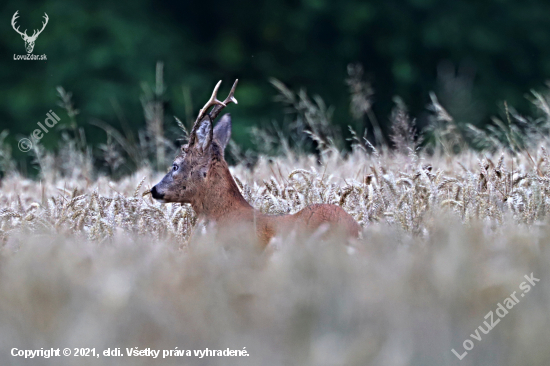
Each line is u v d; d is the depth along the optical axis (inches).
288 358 252.4
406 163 640.4
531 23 1732.3
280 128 1572.3
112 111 1471.5
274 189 569.9
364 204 531.2
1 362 257.8
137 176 788.0
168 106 1519.4
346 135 1620.3
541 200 490.9
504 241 376.2
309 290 295.9
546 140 731.4
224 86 1631.4
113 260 373.7
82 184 781.3
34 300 302.2
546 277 321.7
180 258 397.1
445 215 434.9
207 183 524.4
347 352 242.1
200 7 1806.1
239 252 398.3
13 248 462.9
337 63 1752.0
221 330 277.1
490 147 827.4
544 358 249.6
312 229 439.8
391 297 290.0
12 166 954.1
